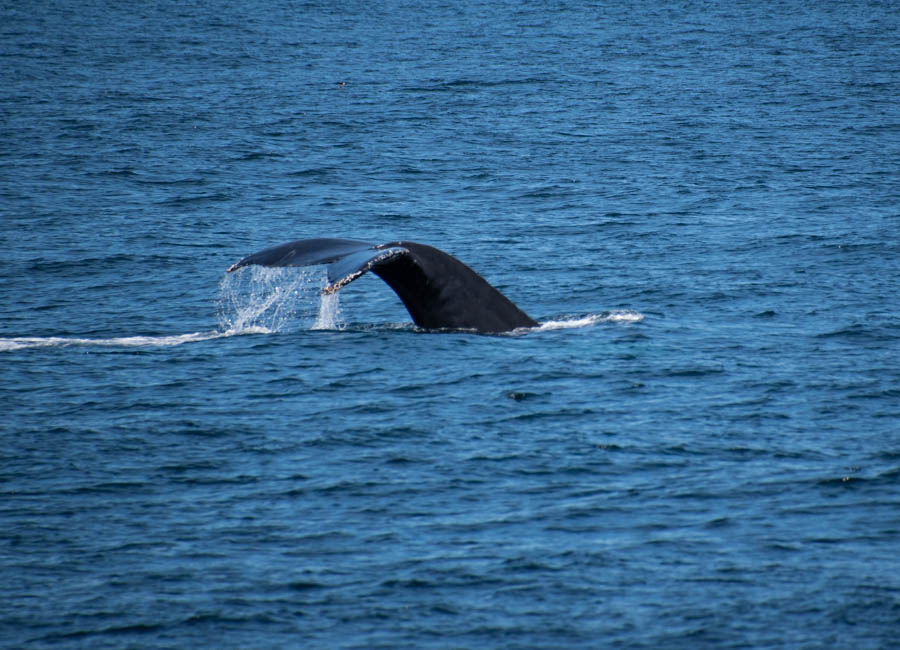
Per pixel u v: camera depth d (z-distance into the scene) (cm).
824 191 12731
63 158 14825
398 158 15300
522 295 8394
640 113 19500
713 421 5597
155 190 13025
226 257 9900
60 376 6375
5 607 3906
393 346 6750
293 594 3984
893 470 4981
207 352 6800
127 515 4609
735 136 16900
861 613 3812
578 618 3812
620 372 6334
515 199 12612
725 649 3628
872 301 8094
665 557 4212
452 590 3997
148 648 3662
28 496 4788
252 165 14725
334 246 6550
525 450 5225
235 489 4847
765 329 7350
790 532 4406
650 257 9688
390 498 4731
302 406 5822
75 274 9231
